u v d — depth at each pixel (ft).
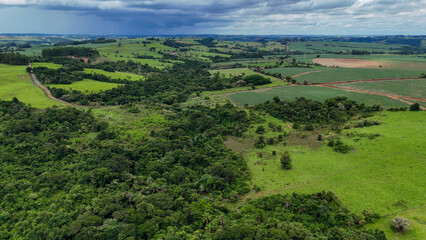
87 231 211.41
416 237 201.57
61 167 322.14
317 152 350.43
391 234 207.41
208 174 302.04
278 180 297.94
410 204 236.22
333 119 455.22
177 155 348.38
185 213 240.12
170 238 204.13
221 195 274.77
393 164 294.46
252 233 203.21
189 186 285.23
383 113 452.35
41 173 306.35
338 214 225.56
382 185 265.75
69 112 462.60
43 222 230.07
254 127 453.58
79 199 264.31
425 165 282.97
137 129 444.96
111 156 336.29
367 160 311.68
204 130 452.35
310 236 200.23
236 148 386.11
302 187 279.90
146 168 319.27
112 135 413.59
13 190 270.46
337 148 344.49
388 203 240.94
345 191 264.11
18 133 385.09
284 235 200.34
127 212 234.99
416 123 385.50
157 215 230.89
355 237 196.65
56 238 208.33
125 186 280.10
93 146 376.68
